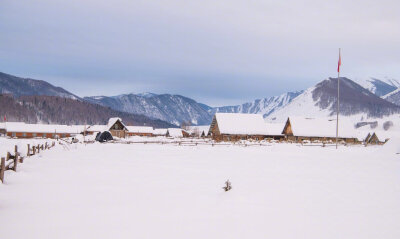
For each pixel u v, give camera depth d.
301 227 7.83
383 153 31.28
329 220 8.29
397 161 23.41
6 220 8.77
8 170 16.78
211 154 33.41
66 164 22.50
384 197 10.65
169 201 11.00
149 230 7.90
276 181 14.02
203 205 10.40
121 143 64.31
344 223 8.02
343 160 25.02
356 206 9.58
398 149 30.95
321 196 10.95
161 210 9.80
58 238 7.36
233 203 10.44
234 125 86.38
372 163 22.05
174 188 13.34
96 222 8.59
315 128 87.44
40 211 9.72
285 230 7.66
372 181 13.77
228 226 8.12
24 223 8.52
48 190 12.95
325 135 86.50
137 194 12.20
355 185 12.80
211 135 91.62
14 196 11.77
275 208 9.62
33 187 13.54
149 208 10.06
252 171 18.12
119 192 12.57
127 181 15.18
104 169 19.81
